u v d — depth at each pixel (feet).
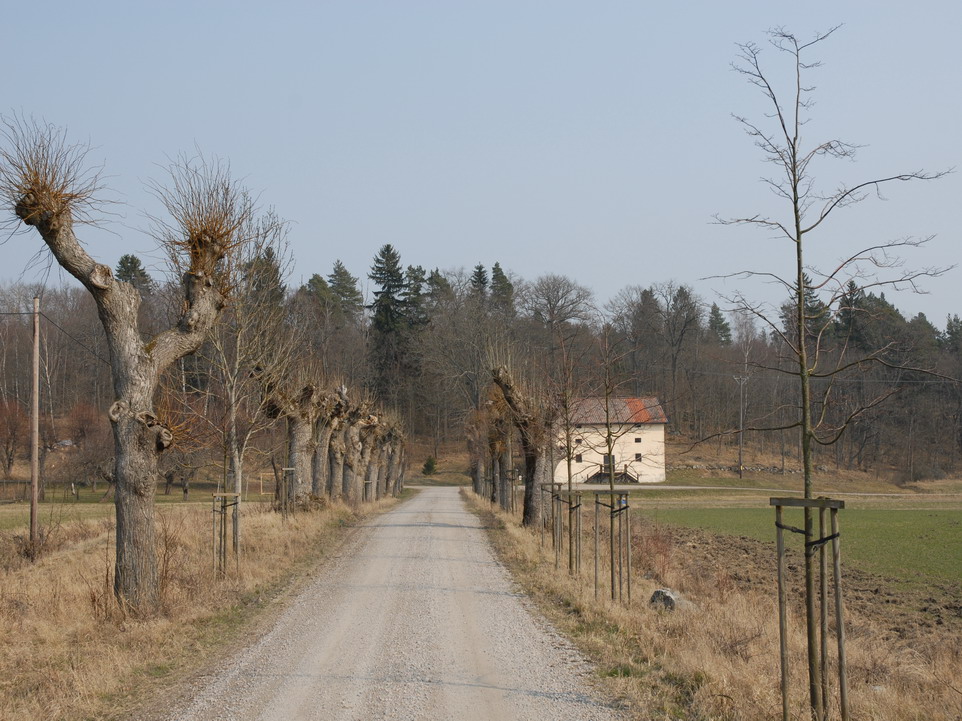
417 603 48.42
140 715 26.68
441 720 25.77
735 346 292.61
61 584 50.26
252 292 72.08
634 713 26.43
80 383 232.12
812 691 24.73
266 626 41.60
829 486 244.01
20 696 28.66
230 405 70.90
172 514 98.32
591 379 65.92
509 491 134.31
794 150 27.73
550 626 41.52
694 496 220.02
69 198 41.83
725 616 46.16
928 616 65.16
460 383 205.05
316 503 105.09
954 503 198.49
